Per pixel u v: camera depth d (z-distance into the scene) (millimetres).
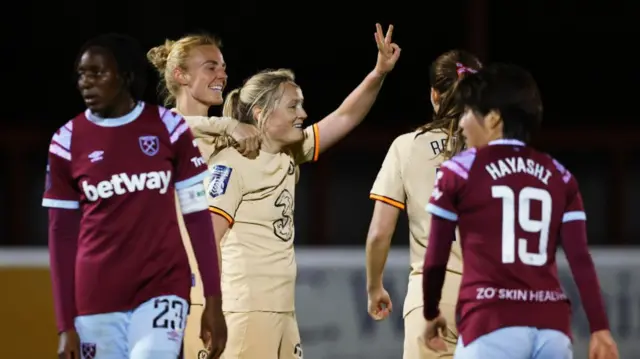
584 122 46344
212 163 17859
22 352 24969
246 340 17703
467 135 14328
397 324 26047
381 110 44656
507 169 13773
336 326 26141
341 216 38969
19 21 45375
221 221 17484
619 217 39281
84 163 14297
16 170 38562
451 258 16812
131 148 14336
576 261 13938
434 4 45344
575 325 25672
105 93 14305
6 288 25094
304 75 45438
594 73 46594
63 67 45375
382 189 17547
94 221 14336
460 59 17312
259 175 17859
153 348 14188
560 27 46750
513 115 14016
